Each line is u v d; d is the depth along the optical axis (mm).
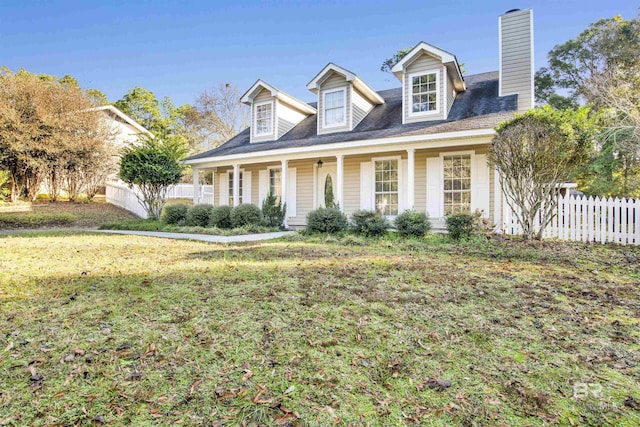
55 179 16406
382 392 2025
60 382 2096
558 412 1849
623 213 7438
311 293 3855
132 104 36406
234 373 2205
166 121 36812
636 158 12773
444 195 10453
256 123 14055
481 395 1993
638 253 6406
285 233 10344
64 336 2730
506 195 8180
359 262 5648
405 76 10844
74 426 1709
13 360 2348
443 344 2627
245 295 3779
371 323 3014
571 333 2838
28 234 10062
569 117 7160
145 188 13984
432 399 1960
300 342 2643
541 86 22500
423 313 3256
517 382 2125
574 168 7340
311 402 1923
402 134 9391
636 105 13875
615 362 2371
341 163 10500
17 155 14445
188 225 12180
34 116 15062
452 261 5750
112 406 1872
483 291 3971
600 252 6512
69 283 4297
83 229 12375
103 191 19484
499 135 7684
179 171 13922
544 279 4543
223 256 6262
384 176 11562
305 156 11070
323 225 9609
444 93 10219
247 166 14500
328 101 12305
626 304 3553
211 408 1861
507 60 10461
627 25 18438
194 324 2971
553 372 2240
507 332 2848
